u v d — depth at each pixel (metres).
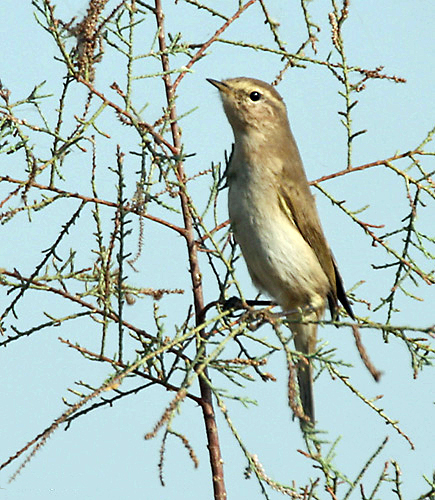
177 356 8.35
